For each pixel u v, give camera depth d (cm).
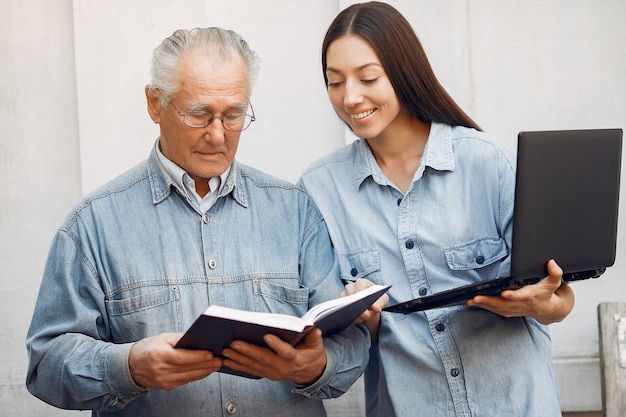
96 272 250
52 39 383
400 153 277
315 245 270
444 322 267
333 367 247
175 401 249
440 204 268
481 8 380
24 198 382
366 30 262
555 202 239
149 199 256
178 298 250
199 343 218
